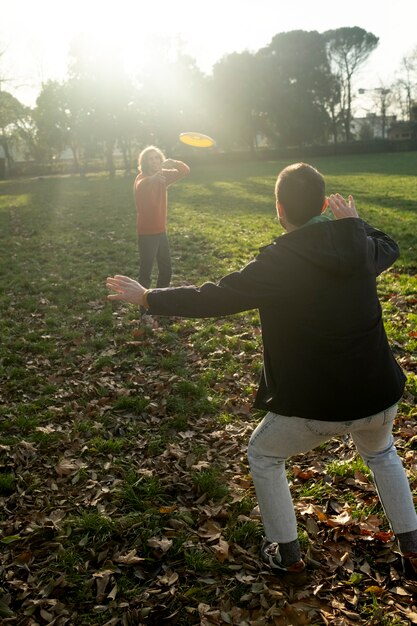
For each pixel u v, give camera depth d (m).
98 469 3.79
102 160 71.94
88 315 7.05
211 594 2.71
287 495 2.62
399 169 32.81
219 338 6.05
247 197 21.50
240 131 68.69
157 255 6.93
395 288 7.57
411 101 75.44
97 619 2.57
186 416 4.44
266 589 2.68
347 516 3.17
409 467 3.63
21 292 8.29
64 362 5.67
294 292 2.28
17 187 37.81
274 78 65.69
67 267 9.88
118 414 4.57
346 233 2.32
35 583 2.79
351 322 2.30
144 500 3.40
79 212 19.09
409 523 2.58
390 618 2.51
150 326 6.44
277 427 2.45
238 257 10.28
